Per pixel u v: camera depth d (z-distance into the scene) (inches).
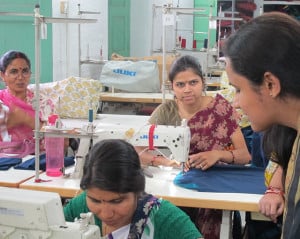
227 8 287.4
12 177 89.0
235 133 99.2
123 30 256.2
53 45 191.8
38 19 83.0
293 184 38.3
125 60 206.7
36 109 84.7
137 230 51.6
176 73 98.3
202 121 99.0
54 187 83.0
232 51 38.1
